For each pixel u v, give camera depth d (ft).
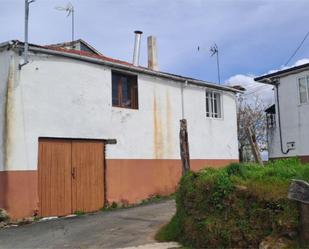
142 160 54.29
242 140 110.11
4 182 40.32
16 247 30.32
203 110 65.05
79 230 35.76
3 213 39.52
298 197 22.33
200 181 27.73
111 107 51.03
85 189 47.21
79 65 47.75
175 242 29.22
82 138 47.24
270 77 77.05
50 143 44.47
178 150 59.77
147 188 54.44
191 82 62.90
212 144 65.77
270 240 22.81
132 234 32.81
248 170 28.02
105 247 29.22
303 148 72.49
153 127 56.54
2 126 41.14
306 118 72.23
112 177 50.16
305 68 71.97
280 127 76.48
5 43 41.55
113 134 50.90
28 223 40.37
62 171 45.19
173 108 60.03
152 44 69.00
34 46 42.96
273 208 23.45
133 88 55.47
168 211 43.24
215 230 25.54
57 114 44.96
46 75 44.34
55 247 29.94
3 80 41.78
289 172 26.32
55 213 44.01
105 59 50.83
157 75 57.82
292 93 74.69
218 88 68.13
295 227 22.40
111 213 44.86
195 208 27.68
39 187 42.96
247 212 24.64
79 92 47.42
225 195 25.84
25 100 42.34
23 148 41.75
